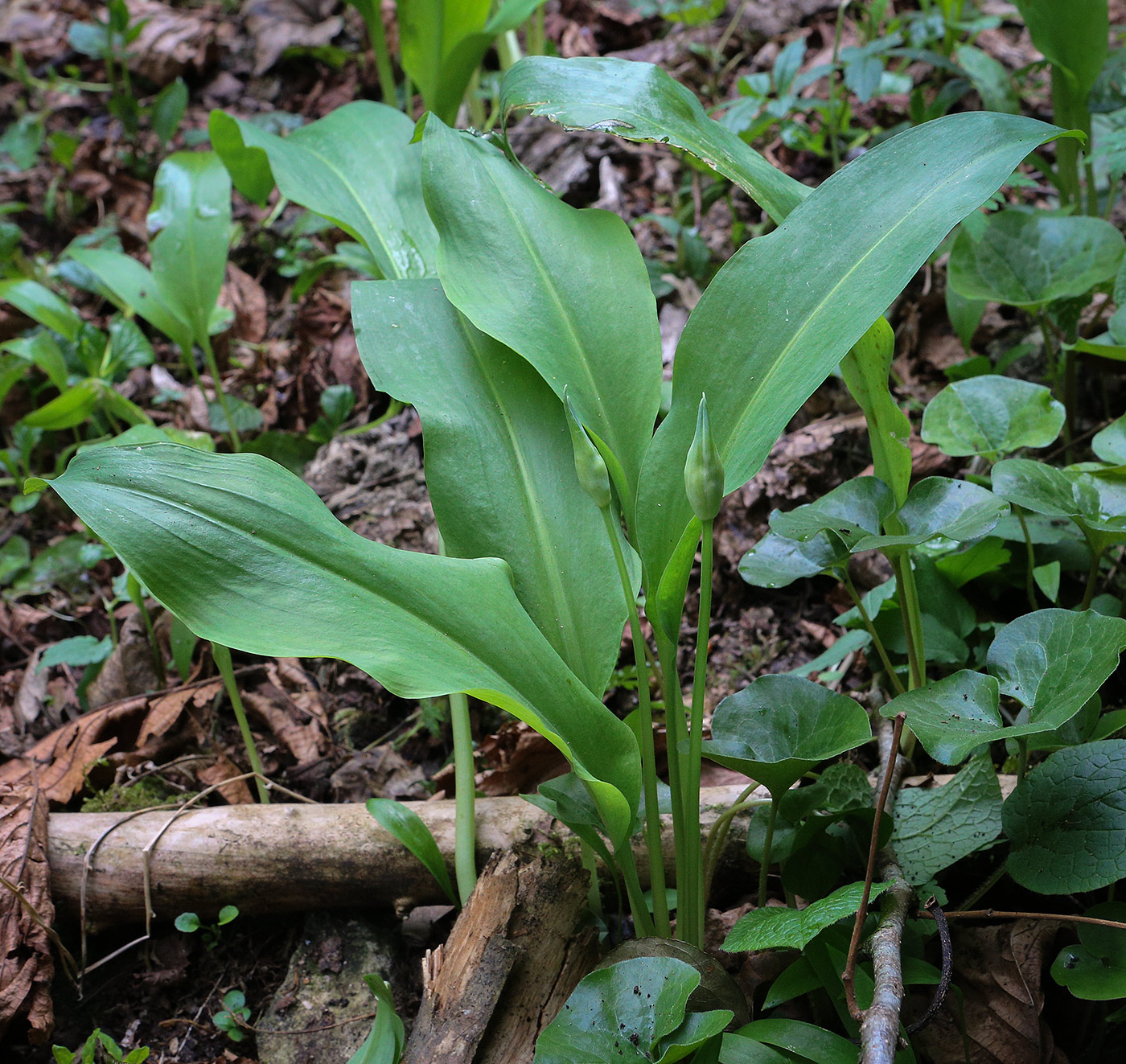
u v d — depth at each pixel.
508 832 0.52
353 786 0.58
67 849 0.53
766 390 0.43
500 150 0.53
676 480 0.45
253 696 0.62
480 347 0.50
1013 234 0.59
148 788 0.58
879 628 0.55
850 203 0.45
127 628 0.66
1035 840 0.43
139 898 0.52
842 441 0.67
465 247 0.48
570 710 0.43
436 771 0.59
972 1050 0.44
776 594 0.64
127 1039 0.50
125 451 0.42
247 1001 0.51
